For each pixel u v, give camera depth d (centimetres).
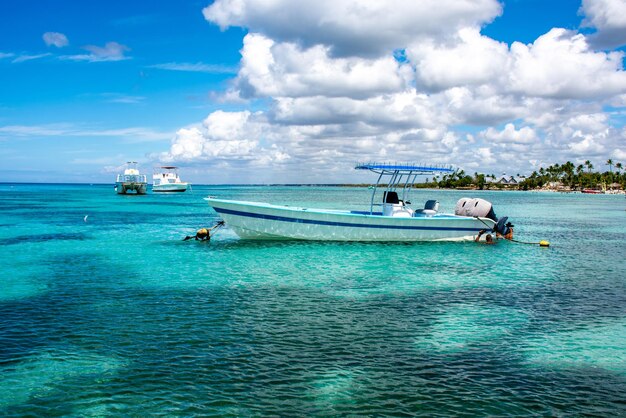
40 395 791
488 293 1541
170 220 4306
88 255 2248
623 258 2292
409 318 1248
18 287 1560
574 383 868
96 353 971
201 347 1009
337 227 2517
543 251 2523
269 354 976
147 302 1375
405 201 2689
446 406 772
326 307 1343
